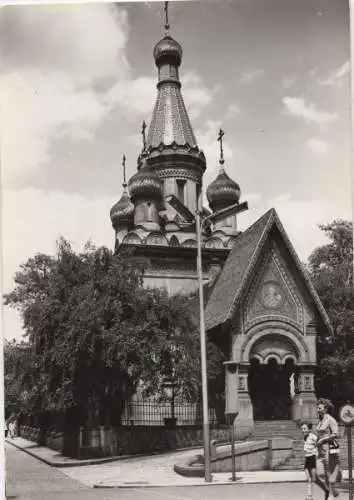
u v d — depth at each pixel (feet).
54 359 90.89
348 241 112.37
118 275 94.32
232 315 99.35
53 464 86.69
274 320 102.78
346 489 58.75
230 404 98.89
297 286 104.63
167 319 96.02
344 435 79.97
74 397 92.27
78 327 88.43
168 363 93.76
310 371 103.04
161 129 156.46
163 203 147.02
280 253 104.83
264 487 62.23
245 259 105.91
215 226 148.56
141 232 136.15
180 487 63.16
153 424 108.47
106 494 59.36
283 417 110.83
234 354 99.86
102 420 95.76
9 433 175.01
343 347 108.78
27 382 107.04
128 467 80.94
